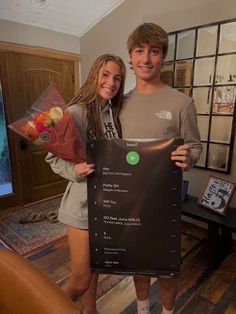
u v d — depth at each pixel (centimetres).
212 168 233
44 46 299
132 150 94
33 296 64
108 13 287
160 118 109
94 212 101
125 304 159
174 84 244
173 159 92
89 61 326
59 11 274
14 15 263
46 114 96
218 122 223
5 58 271
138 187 95
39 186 323
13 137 289
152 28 103
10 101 281
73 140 98
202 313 154
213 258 195
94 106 107
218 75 216
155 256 100
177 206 95
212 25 212
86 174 97
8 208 298
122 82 111
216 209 204
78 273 118
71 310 59
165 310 132
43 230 254
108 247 103
